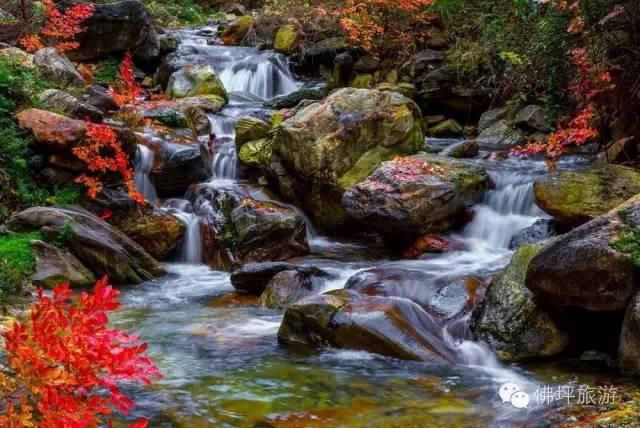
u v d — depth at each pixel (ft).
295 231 26.37
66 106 28.71
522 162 30.30
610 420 12.33
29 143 25.96
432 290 19.47
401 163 26.09
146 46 43.62
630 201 16.38
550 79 32.32
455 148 31.27
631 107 27.43
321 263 25.05
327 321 17.20
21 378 8.13
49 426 7.64
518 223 25.13
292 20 48.06
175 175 28.99
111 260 23.54
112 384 8.16
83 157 25.59
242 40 52.21
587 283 15.44
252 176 30.73
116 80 39.75
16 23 37.32
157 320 19.77
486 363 16.15
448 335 17.53
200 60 44.70
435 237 25.08
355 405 13.62
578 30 24.76
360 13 42.86
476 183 26.09
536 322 16.47
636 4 25.04
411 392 14.30
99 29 40.42
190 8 63.41
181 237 27.22
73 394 8.39
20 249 21.76
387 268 21.98
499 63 38.04
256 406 13.53
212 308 21.13
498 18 38.52
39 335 7.84
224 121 35.24
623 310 15.52
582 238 15.98
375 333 16.60
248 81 44.73
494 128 35.70
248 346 17.38
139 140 29.07
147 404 13.48
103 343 8.03
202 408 13.39
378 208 24.86
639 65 26.30
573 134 25.43
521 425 12.53
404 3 40.09
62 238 23.13
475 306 18.38
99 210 26.40
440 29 43.19
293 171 28.78
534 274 16.43
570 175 23.41
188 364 15.97
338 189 27.55
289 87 45.85
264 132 31.55
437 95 38.55
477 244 25.22
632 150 27.68
